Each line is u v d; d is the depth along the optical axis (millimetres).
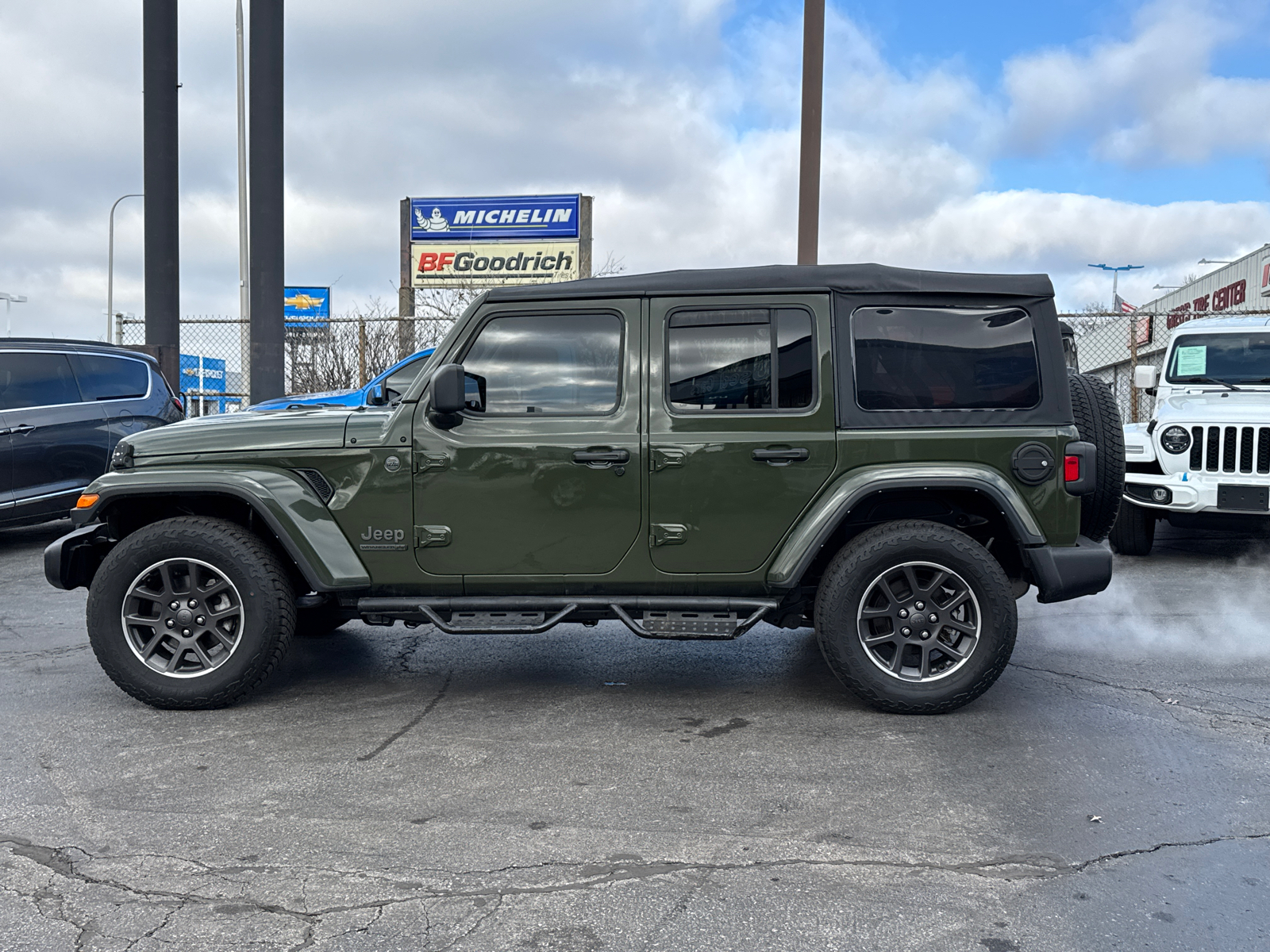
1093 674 4922
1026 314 4320
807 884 2771
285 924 2564
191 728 4180
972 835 3086
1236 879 2787
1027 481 4219
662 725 4203
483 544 4344
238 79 24250
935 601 4316
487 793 3453
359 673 5078
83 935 2512
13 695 4684
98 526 4621
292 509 4336
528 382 4387
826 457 4246
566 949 2445
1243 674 4930
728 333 4328
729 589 4348
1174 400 8523
